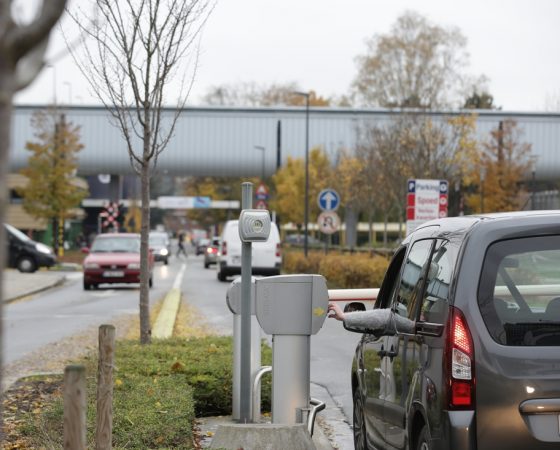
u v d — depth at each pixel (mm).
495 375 12336
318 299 19391
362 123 171500
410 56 175000
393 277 17859
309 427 19375
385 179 127750
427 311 13812
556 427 12266
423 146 119875
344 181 173500
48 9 6152
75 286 89875
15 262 112125
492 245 12836
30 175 148000
